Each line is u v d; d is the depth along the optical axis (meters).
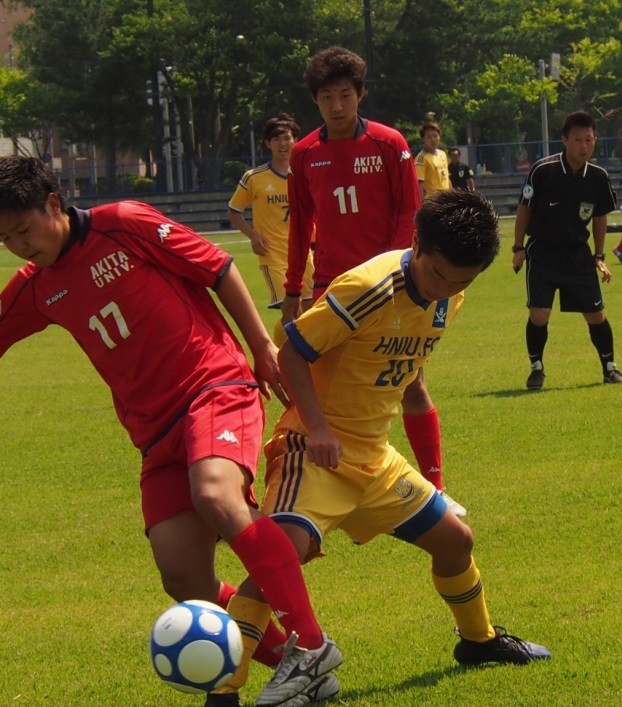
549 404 20.73
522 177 105.56
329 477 8.55
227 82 112.88
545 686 8.75
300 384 8.41
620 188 106.62
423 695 8.69
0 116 121.44
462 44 124.12
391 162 15.62
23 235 8.52
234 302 9.14
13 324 9.30
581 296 22.30
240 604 8.24
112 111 118.31
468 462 16.81
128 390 8.85
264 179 27.56
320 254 16.25
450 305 8.84
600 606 10.61
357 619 10.78
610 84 133.12
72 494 16.53
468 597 9.15
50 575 12.89
